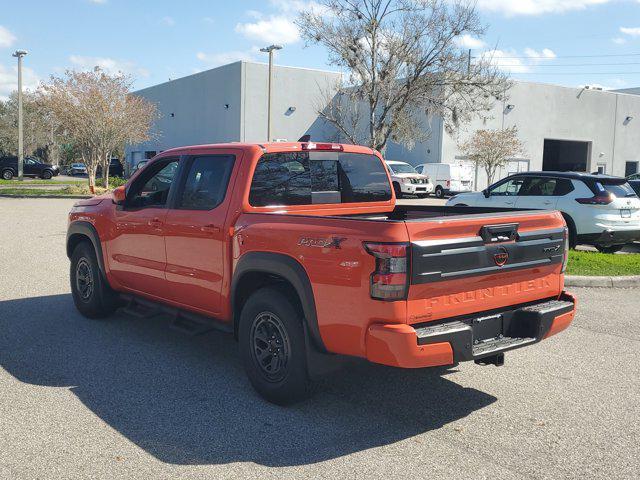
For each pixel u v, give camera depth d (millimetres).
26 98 75312
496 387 5125
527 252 4535
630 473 3689
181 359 5711
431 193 32250
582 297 8711
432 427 4309
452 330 3975
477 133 35219
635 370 5586
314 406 4664
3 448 3912
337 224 4160
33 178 51000
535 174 13133
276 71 38500
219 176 5262
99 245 6613
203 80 42250
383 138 20422
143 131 34906
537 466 3758
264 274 4785
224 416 4449
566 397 4914
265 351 4645
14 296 8117
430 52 20016
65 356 5754
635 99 47000
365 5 19734
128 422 4328
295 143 5391
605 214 12000
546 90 41750
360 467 3713
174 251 5562
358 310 4008
